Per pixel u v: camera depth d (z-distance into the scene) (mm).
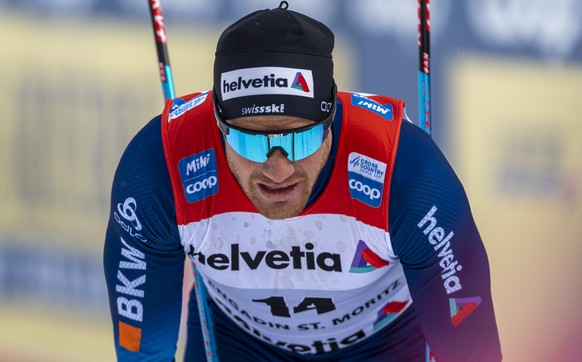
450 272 8445
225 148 8438
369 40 21484
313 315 9516
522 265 22562
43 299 19625
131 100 20156
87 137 19875
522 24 23172
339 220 8469
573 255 22859
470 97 22406
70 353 19438
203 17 20797
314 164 7973
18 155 19734
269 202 8047
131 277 8930
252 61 7836
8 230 19672
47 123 19812
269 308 9445
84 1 20281
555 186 23172
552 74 23438
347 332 10016
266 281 9016
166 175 8562
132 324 9055
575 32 23766
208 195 8516
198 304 10039
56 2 20156
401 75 21719
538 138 23172
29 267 19672
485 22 22688
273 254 8742
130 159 8727
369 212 8328
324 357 10445
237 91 7844
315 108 7852
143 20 20453
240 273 8953
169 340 9359
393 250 8562
